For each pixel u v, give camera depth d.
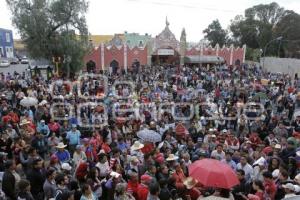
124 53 54.06
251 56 72.69
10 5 37.94
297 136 13.24
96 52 52.84
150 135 12.00
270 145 12.11
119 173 8.80
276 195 7.85
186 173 9.70
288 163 10.48
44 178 8.17
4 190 7.45
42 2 38.12
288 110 21.17
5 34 70.38
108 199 7.99
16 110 15.91
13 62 71.12
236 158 10.52
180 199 7.65
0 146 10.84
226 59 61.78
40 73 36.56
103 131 13.03
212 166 6.69
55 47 38.28
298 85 37.41
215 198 6.03
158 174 8.86
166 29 56.94
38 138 11.57
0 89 24.31
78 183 8.30
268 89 28.75
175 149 11.95
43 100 17.42
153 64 56.59
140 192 7.87
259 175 9.17
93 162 9.68
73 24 39.75
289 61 52.75
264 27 76.50
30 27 37.22
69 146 12.32
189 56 58.88
